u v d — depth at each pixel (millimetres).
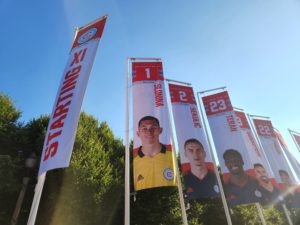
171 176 12938
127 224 12203
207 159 15508
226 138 17891
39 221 15617
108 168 18312
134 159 13492
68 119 9492
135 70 15945
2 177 14219
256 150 19484
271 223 31359
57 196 15758
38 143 17641
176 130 16203
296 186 20641
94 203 16250
